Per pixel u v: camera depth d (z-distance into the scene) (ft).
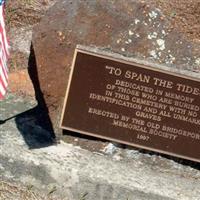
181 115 7.01
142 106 7.01
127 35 7.20
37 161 6.71
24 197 6.60
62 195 6.74
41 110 7.36
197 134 7.04
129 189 6.66
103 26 7.18
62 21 7.22
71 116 7.07
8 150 6.75
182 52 7.22
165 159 7.18
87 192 6.71
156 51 7.21
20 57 8.12
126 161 7.14
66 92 7.05
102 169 6.84
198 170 7.19
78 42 7.20
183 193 6.78
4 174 6.76
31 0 9.49
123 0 7.22
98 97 7.03
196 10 10.55
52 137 7.17
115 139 7.07
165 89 6.96
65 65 7.24
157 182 6.87
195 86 6.95
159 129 7.04
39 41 7.29
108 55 6.95
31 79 7.41
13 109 7.34
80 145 7.18
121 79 6.97
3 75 6.66
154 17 7.23
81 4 7.20
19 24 8.96
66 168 6.71
